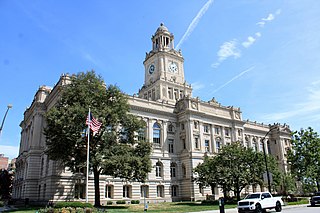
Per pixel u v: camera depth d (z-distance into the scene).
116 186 54.28
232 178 46.78
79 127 39.34
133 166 40.59
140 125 46.59
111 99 47.09
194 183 61.00
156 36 88.00
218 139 71.62
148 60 86.62
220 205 25.34
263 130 90.94
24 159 66.12
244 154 49.00
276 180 53.50
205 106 71.38
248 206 28.72
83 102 42.44
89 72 46.09
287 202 45.72
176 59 85.06
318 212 29.45
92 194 50.69
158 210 36.69
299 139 64.25
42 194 53.75
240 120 77.62
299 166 62.69
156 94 78.06
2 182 86.81
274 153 92.12
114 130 44.72
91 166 39.53
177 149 66.88
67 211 25.64
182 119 67.81
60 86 49.28
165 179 61.81
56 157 41.41
